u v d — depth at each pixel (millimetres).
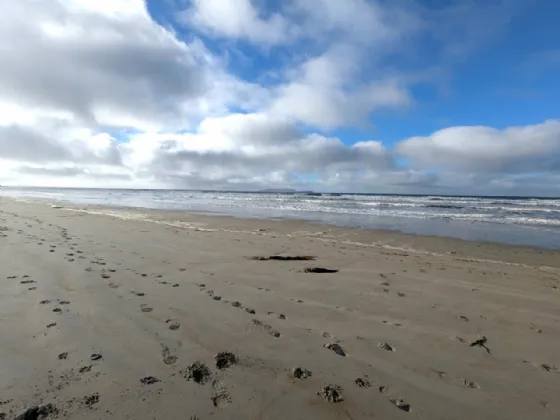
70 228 10680
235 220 16656
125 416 1935
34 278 4562
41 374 2307
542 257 8609
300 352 2889
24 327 3047
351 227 14641
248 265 6195
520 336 3461
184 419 1949
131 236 9453
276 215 20594
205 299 4125
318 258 7270
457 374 2678
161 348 2795
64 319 3258
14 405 1969
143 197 53438
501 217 20844
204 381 2367
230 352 2811
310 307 4047
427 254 8633
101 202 34406
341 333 3346
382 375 2600
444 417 2145
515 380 2625
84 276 4773
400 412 2170
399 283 5336
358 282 5281
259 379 2436
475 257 8477
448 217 20609
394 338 3289
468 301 4551
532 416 2193
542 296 4879
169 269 5590
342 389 2377
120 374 2365
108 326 3160
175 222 14820
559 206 33000
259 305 4023
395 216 20812
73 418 1890
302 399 2232
